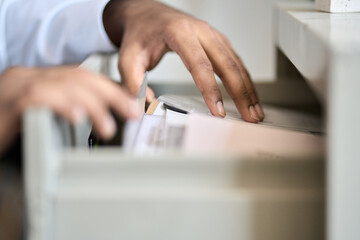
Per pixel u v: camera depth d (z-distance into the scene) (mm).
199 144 335
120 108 279
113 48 625
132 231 272
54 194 269
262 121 484
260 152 312
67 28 618
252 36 1301
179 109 474
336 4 504
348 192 248
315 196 269
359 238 250
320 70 280
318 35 303
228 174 274
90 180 273
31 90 262
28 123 251
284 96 708
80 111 257
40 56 616
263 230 271
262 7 1283
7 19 618
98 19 611
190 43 519
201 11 1286
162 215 271
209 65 499
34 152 254
